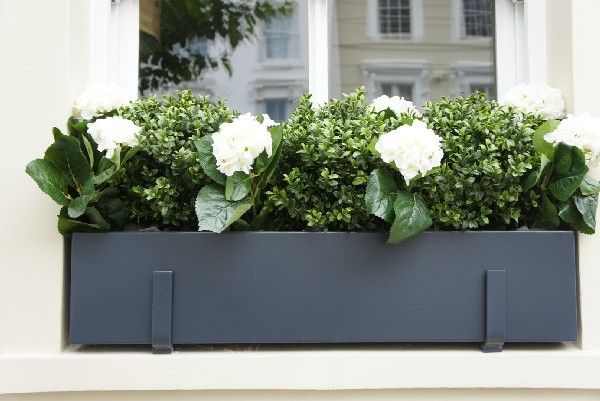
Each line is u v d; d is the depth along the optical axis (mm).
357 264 1451
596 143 1398
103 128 1394
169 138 1451
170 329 1425
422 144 1365
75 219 1461
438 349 1500
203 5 1969
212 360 1429
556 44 1649
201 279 1438
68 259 1515
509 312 1457
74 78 1545
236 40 1947
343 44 1932
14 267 1461
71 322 1424
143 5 1883
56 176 1400
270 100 1935
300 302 1447
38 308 1459
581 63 1555
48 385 1414
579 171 1412
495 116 1521
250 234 1445
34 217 1472
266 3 1962
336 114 1590
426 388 1472
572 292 1459
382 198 1401
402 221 1373
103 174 1393
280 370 1433
